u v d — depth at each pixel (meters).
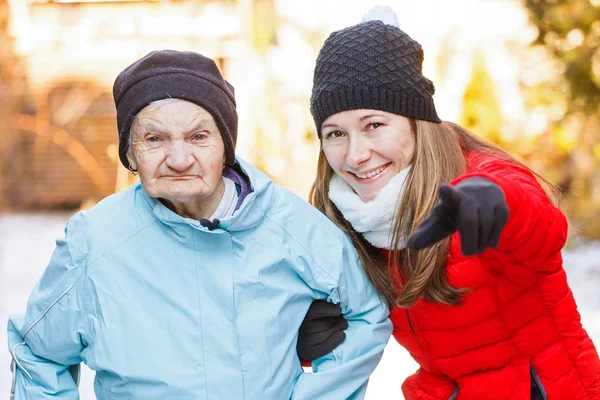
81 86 11.23
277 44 10.62
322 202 2.25
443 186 1.46
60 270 1.98
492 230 1.53
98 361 1.89
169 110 1.85
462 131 2.28
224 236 1.94
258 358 1.90
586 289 6.41
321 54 2.13
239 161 2.05
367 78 2.04
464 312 2.07
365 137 2.07
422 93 2.09
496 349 2.11
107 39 11.04
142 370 1.87
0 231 10.03
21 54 11.00
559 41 7.45
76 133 11.43
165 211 1.93
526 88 8.76
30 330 2.00
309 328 2.05
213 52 10.62
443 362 2.17
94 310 1.93
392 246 2.08
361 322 2.12
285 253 2.00
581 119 8.01
